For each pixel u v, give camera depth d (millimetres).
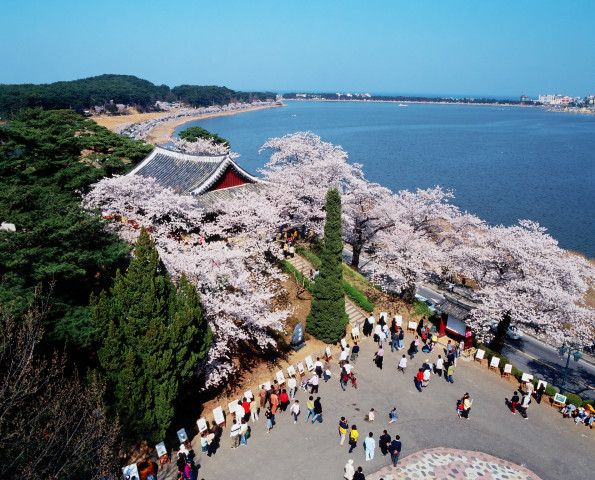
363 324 37656
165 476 21547
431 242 48281
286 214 46562
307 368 31359
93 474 17141
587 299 51344
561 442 25922
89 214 26875
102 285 26828
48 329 21109
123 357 20906
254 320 27469
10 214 23828
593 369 39281
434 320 40719
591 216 96188
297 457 23344
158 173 47531
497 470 23484
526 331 45625
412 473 22844
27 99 158500
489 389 30578
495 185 123750
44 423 18016
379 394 29062
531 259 36781
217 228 38375
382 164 151000
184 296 24406
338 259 32844
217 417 24422
